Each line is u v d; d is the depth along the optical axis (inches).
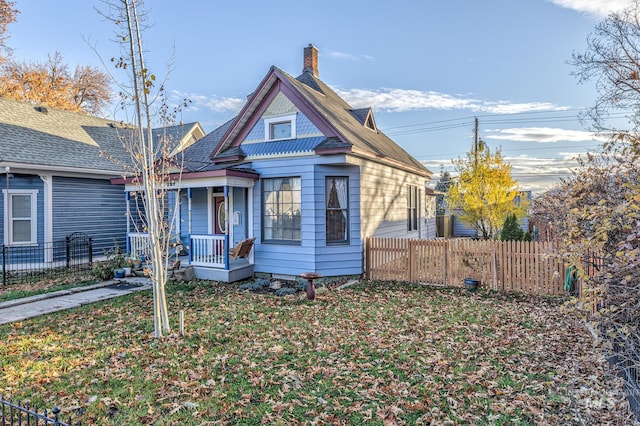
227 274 399.5
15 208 476.7
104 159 569.9
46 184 490.3
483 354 205.3
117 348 216.5
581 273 135.8
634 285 118.4
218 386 169.6
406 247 410.3
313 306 309.9
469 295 347.9
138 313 291.1
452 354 205.3
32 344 224.7
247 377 178.4
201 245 453.1
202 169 466.6
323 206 409.1
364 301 327.6
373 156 429.4
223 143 455.2
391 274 418.3
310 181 405.4
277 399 158.4
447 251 389.4
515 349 211.5
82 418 144.3
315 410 149.4
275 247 428.1
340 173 416.2
